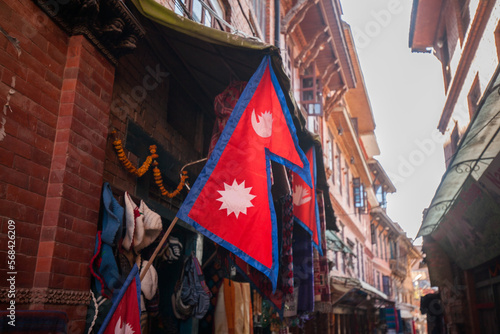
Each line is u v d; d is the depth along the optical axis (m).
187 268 5.23
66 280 3.29
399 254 39.44
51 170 3.36
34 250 3.16
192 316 5.27
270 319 7.13
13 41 3.11
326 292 7.85
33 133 3.22
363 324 22.47
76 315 3.37
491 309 9.52
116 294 3.68
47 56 3.43
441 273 11.91
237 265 5.82
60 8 3.56
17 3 3.17
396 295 38.03
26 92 3.18
